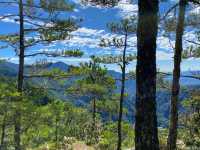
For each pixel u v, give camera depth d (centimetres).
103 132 3559
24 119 1803
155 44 803
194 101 2186
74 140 3409
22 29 2447
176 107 1548
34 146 2094
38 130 1966
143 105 796
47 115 1975
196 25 1781
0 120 1744
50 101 2741
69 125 3778
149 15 792
